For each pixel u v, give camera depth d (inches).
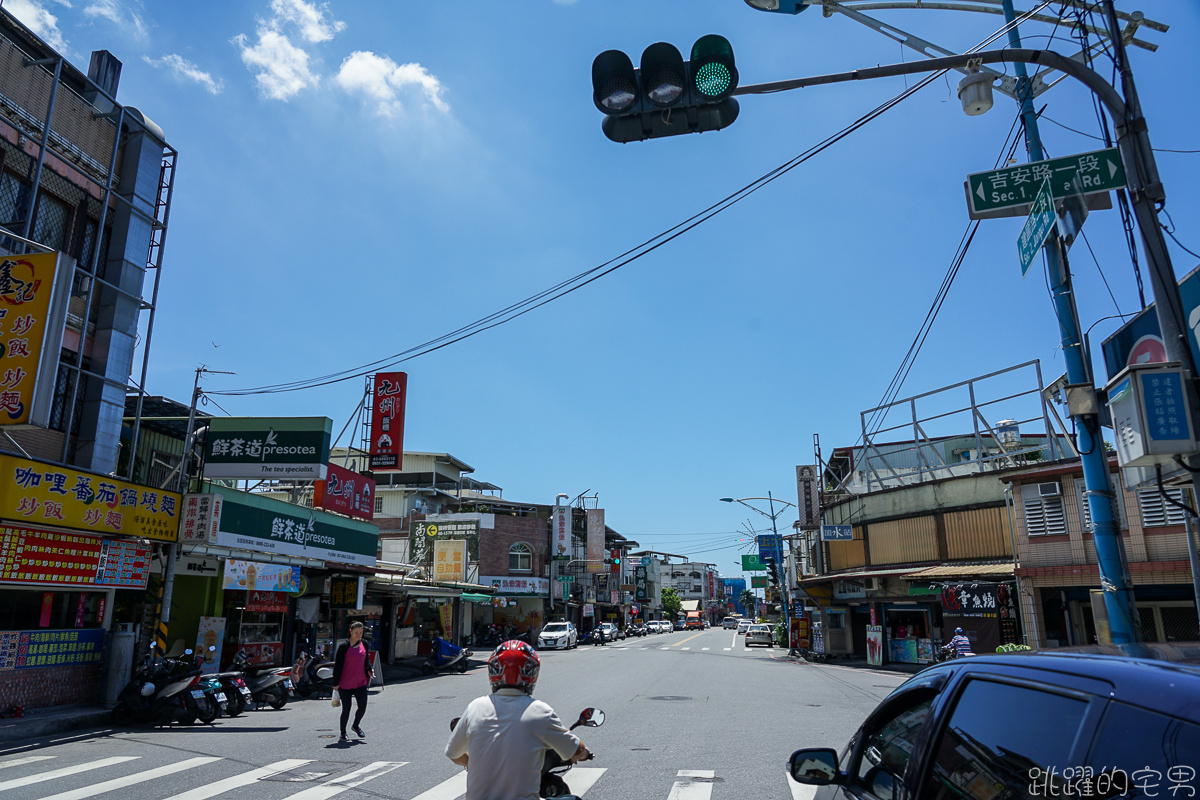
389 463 942.4
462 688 721.0
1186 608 718.5
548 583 1786.4
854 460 1359.5
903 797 97.8
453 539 1595.7
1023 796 73.6
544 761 152.3
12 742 398.0
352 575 865.5
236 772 316.2
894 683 766.5
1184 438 226.4
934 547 1001.5
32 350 412.8
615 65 220.2
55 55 518.6
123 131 587.5
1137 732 64.1
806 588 1216.8
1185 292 309.3
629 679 773.9
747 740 390.9
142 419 641.0
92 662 501.4
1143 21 280.5
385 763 335.6
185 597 647.1
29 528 450.9
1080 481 792.9
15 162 494.0
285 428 732.0
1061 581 787.4
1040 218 271.1
